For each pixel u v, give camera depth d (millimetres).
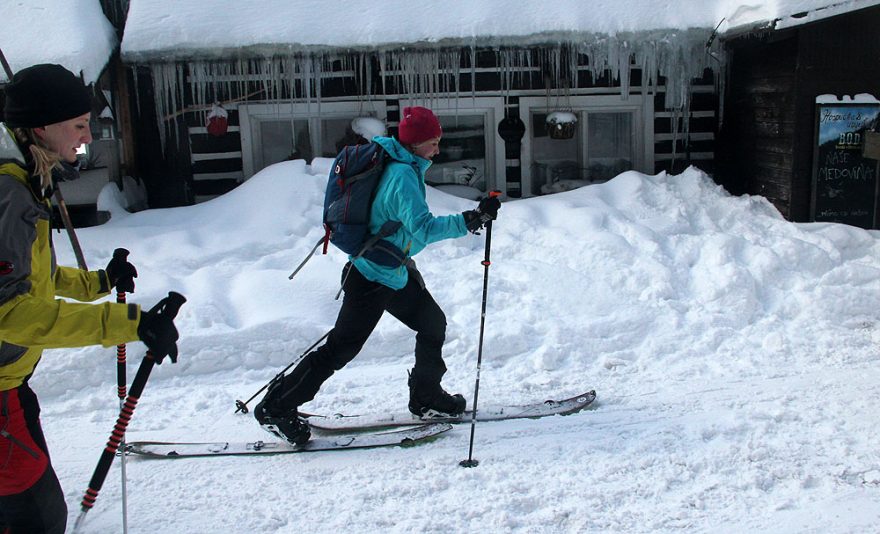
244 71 6844
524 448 3715
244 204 6598
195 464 3643
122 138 7328
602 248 5789
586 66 7566
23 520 2408
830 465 3453
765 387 4281
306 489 3410
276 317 4961
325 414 4148
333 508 3248
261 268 5609
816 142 6578
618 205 6719
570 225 6312
